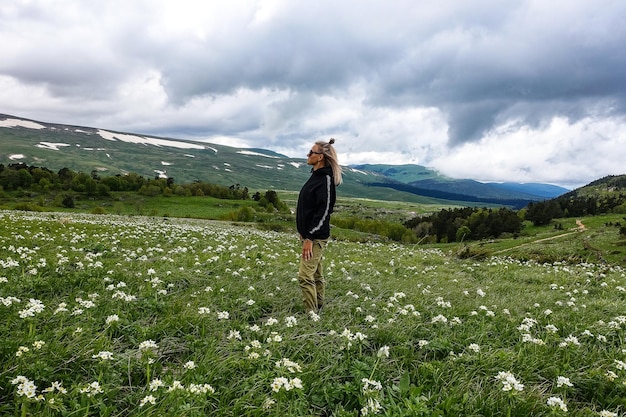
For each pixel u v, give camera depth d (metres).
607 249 60.91
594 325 7.73
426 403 4.41
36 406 3.83
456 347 6.22
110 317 5.85
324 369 5.11
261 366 4.89
